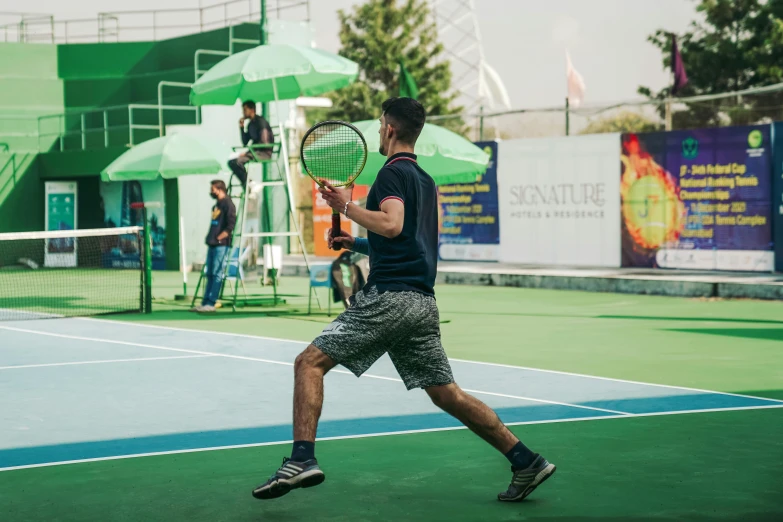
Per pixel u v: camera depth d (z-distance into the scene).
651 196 19.88
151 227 27.09
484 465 5.46
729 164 18.58
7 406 7.48
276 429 6.54
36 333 12.49
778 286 15.73
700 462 5.46
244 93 16.39
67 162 28.31
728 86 36.88
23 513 4.63
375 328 4.47
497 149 22.50
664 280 17.08
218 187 14.86
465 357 9.99
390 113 4.69
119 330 12.75
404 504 4.70
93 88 33.09
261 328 12.86
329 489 4.99
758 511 4.52
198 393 7.96
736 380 8.37
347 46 46.97
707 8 37.16
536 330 12.32
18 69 32.81
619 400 7.45
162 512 4.62
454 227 23.58
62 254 28.42
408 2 46.53
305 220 27.80
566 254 21.42
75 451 5.93
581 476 5.19
